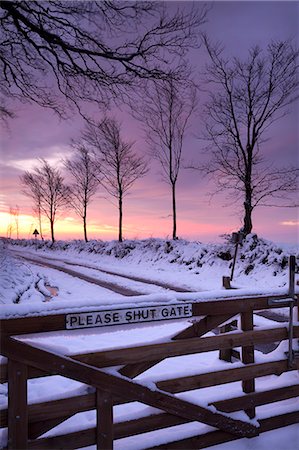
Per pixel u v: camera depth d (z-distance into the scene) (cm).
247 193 1981
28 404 290
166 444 332
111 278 1684
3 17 742
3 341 277
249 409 367
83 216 3594
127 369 326
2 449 281
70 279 1662
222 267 1688
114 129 2492
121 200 2855
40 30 755
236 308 362
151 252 2269
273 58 1905
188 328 350
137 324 322
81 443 304
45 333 296
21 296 1084
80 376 299
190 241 2203
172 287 1425
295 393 389
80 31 775
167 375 338
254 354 396
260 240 1730
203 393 423
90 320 304
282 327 385
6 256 1934
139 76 807
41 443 292
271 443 355
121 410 406
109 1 741
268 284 1373
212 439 349
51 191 4244
